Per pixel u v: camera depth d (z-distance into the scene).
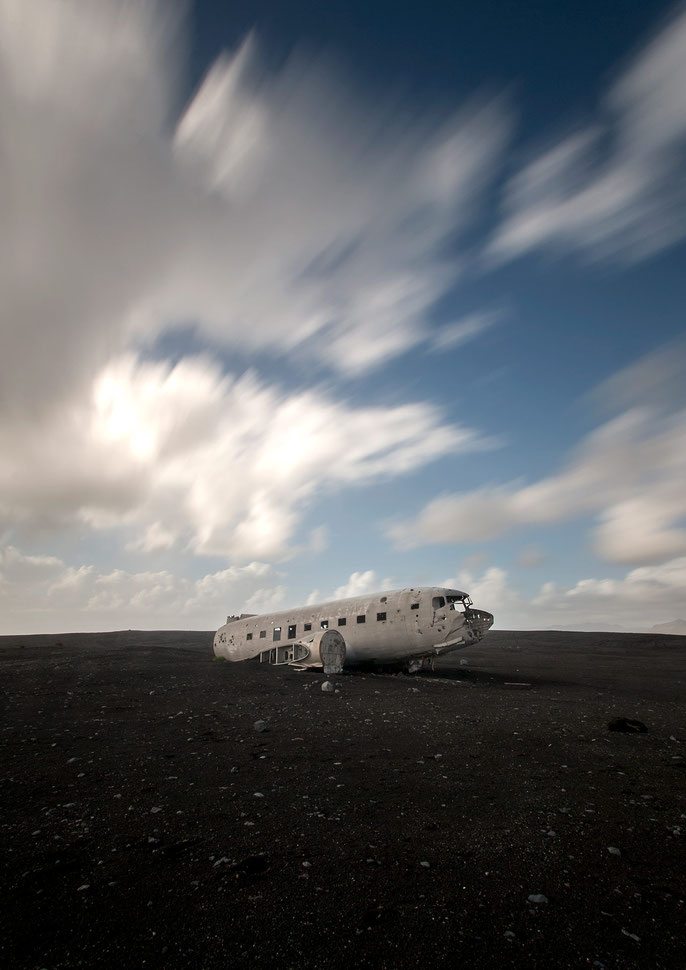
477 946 4.08
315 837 6.13
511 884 5.04
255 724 12.45
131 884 5.03
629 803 7.27
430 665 26.66
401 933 4.24
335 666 24.80
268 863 5.47
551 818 6.71
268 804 7.22
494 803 7.27
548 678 24.22
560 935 4.23
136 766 9.11
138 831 6.31
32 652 36.44
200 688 18.95
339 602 27.64
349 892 4.89
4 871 5.27
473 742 10.95
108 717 13.57
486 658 36.03
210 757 9.73
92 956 3.95
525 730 12.12
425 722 13.11
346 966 3.84
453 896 4.82
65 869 5.32
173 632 76.94
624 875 5.23
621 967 3.85
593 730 12.15
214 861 5.52
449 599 24.75
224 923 4.38
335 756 9.81
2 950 3.99
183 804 7.23
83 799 7.43
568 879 5.15
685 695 18.61
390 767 9.08
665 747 10.58
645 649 42.47
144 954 3.98
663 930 4.31
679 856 5.66
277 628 28.73
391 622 25.12
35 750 10.17
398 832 6.27
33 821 6.61
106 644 50.53
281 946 4.07
